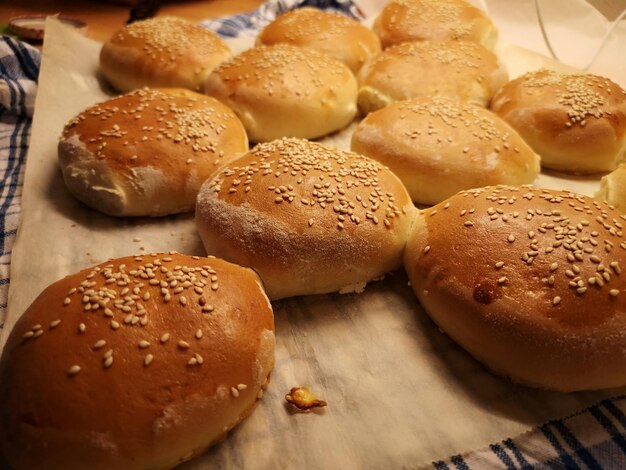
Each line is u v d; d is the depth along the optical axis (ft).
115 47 1.03
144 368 0.46
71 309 0.50
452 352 0.59
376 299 0.66
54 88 1.00
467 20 1.16
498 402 0.54
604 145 0.84
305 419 0.52
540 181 0.86
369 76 1.02
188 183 0.77
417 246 0.65
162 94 0.87
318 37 1.10
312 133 0.95
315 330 0.62
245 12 1.40
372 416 0.52
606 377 0.53
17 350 0.48
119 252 0.71
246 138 0.88
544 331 0.52
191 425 0.47
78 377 0.45
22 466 0.44
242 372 0.50
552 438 0.51
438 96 0.90
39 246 0.70
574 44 1.15
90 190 0.75
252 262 0.63
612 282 0.54
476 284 0.56
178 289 0.52
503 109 0.93
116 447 0.44
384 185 0.70
